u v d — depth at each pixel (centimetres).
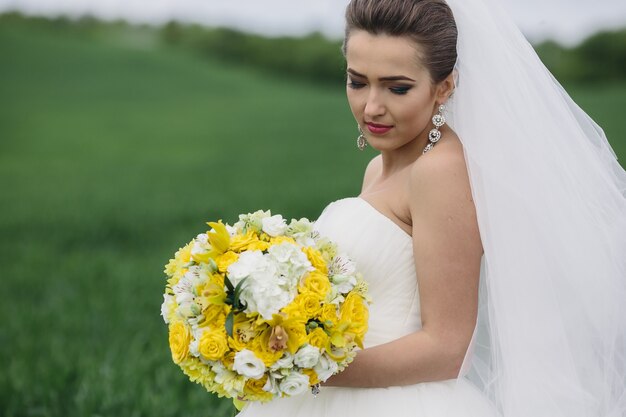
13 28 5766
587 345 297
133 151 2706
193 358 276
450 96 300
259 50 5256
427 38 283
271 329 267
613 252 300
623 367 300
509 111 289
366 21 285
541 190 289
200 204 1655
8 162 2431
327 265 283
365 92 295
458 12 294
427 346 285
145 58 5100
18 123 3225
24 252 1216
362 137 355
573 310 295
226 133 3139
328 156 2561
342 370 279
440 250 284
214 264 272
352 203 314
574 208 296
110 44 5538
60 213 1573
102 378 606
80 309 863
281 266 271
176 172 2241
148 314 833
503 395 292
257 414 317
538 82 301
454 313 286
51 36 5584
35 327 804
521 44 303
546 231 289
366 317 278
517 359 288
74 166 2364
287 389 268
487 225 283
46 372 639
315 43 5078
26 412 583
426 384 299
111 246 1293
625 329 300
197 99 4097
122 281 976
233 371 271
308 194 1739
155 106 3847
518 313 288
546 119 298
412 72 285
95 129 3167
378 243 301
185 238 1345
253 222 287
